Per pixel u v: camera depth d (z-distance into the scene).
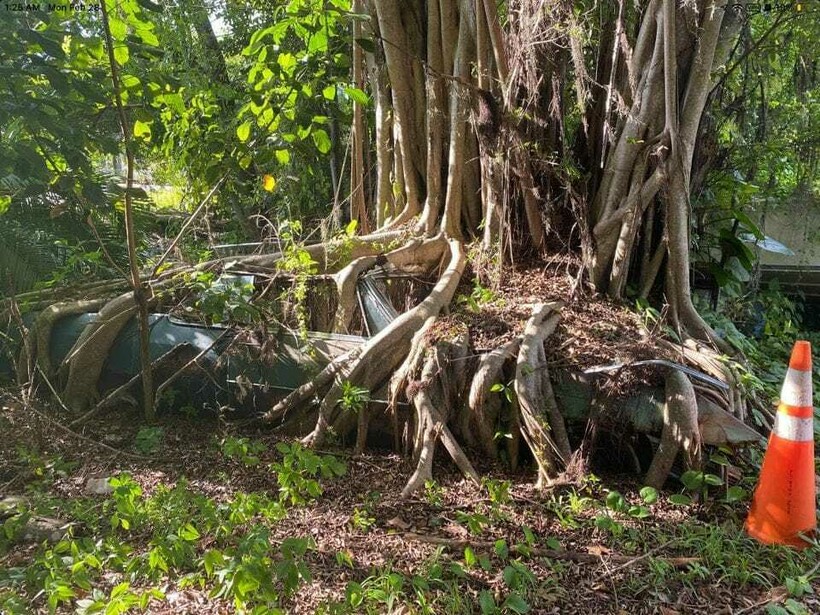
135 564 2.86
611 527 3.43
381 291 5.31
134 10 4.29
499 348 4.37
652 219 5.32
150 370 4.75
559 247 5.64
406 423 4.38
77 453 4.41
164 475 4.11
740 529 3.55
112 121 4.94
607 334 4.68
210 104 6.67
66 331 5.07
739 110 6.63
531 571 3.15
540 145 5.45
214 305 4.75
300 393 4.56
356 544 3.33
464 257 5.62
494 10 5.25
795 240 8.24
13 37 3.73
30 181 4.36
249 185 8.31
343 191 8.06
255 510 3.37
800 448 3.40
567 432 4.30
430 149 6.06
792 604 2.92
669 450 3.94
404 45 6.16
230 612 2.77
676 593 3.04
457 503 3.80
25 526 3.38
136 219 6.37
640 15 5.32
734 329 6.05
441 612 2.82
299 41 6.66
